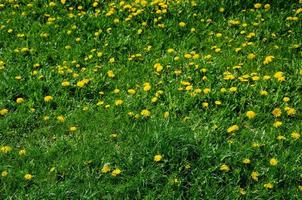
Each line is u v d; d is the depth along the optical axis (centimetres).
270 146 492
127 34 743
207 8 777
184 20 757
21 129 554
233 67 625
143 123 546
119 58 687
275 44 683
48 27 770
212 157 477
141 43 716
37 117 573
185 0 786
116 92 604
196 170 470
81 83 613
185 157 480
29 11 814
